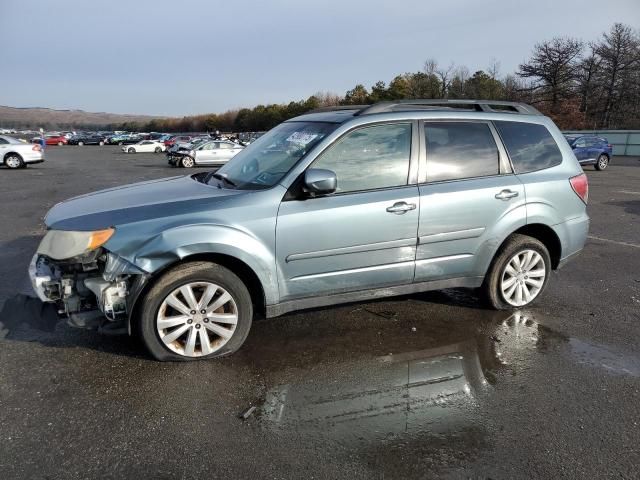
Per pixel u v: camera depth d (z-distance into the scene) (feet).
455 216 13.34
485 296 14.89
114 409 9.75
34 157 78.79
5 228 27.53
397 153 12.98
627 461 8.55
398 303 15.69
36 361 11.54
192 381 10.84
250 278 12.12
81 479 7.91
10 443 8.70
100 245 10.68
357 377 11.20
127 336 12.90
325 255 12.15
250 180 12.73
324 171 11.56
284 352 12.32
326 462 8.40
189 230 10.92
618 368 11.82
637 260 21.44
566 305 15.89
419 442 8.95
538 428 9.43
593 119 172.65
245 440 8.93
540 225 14.83
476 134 14.08
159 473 8.09
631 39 162.40
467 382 11.07
